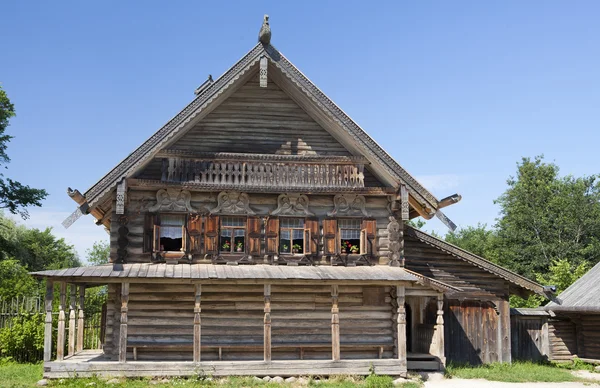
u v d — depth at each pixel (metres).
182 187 22.27
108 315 22.02
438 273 25.28
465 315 25.41
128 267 21.16
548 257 59.53
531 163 64.75
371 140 22.70
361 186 23.09
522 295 26.72
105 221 26.28
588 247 57.53
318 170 23.08
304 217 23.20
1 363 24.67
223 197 22.83
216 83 21.91
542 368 24.81
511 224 62.31
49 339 19.64
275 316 22.64
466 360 25.08
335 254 22.97
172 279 20.38
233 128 23.42
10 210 45.69
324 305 23.00
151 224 22.19
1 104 44.03
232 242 22.78
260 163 22.88
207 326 22.17
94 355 22.94
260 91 23.81
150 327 21.88
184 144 23.02
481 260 25.31
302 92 22.61
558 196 61.06
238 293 22.55
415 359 23.09
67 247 76.81
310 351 22.69
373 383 19.39
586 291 28.38
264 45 22.22
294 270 21.89
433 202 22.78
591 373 25.12
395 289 22.97
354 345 22.56
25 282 29.16
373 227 23.30
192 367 20.08
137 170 21.75
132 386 18.23
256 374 20.39
